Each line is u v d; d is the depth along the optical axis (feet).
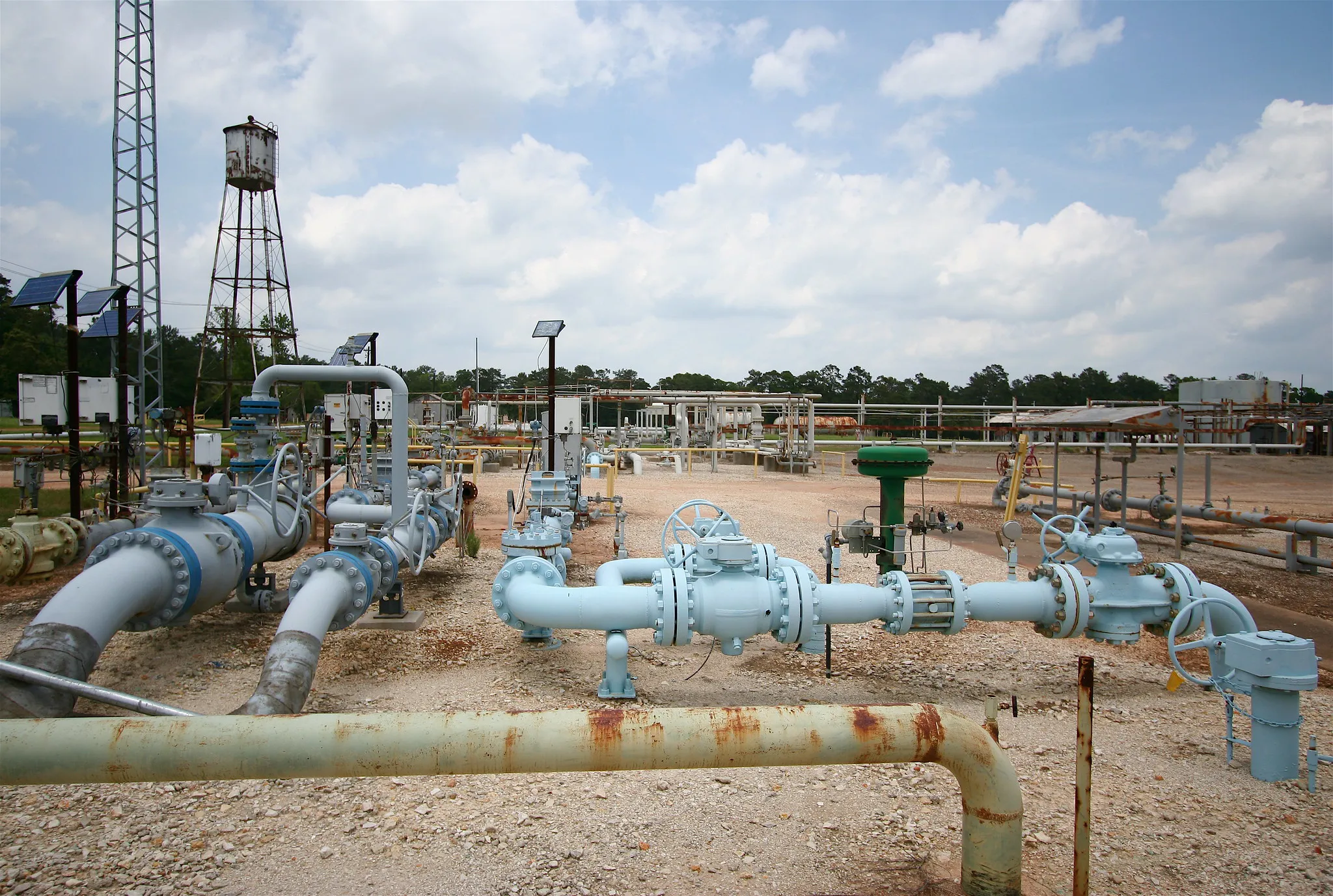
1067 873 11.76
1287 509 58.08
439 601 28.76
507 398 102.89
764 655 23.18
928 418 168.76
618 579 21.62
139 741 8.15
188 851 12.15
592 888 11.37
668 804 13.84
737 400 93.61
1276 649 14.97
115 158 66.59
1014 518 53.57
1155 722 18.21
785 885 11.42
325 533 33.86
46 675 14.82
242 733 8.29
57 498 51.62
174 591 19.44
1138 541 45.68
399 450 25.77
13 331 171.83
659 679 20.85
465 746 8.46
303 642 17.62
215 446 25.20
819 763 9.11
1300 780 15.07
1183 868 12.03
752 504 58.03
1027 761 15.98
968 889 10.01
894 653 23.56
